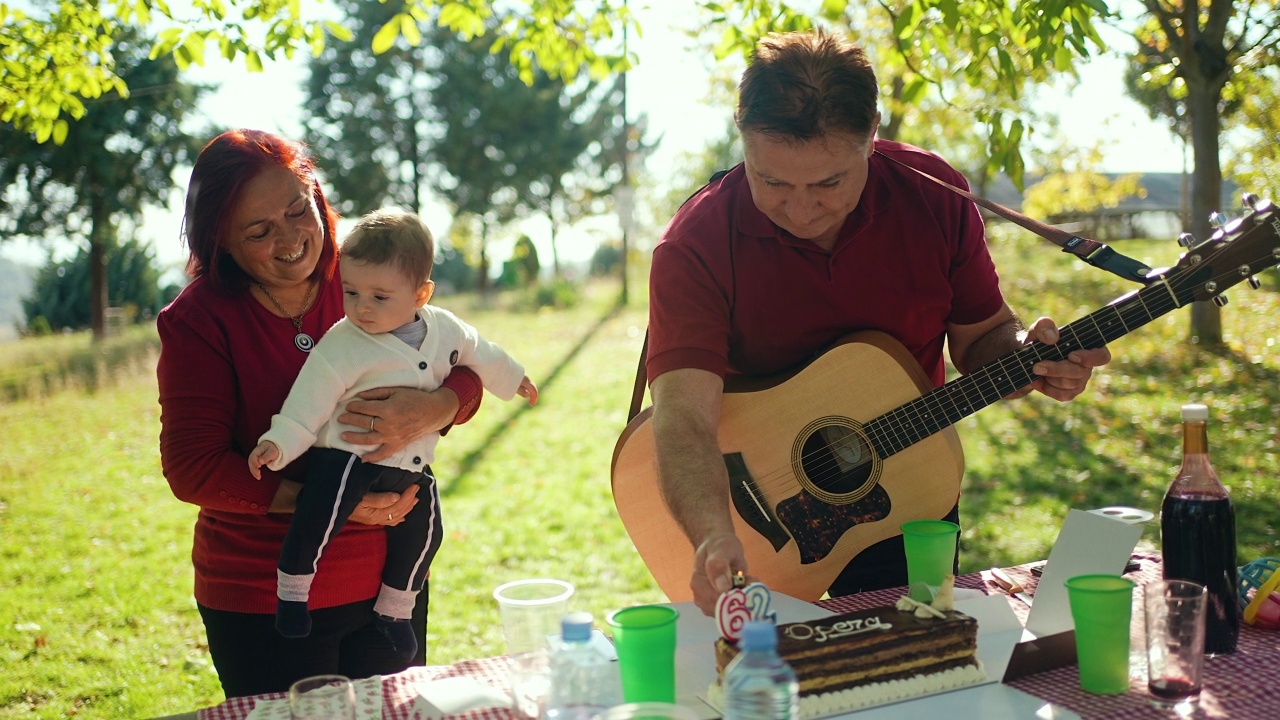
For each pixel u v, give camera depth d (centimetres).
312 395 227
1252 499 592
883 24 936
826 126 208
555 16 589
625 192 2203
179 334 227
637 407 286
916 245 251
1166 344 936
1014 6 405
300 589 226
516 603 171
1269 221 216
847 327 259
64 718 429
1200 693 171
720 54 530
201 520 242
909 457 256
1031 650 181
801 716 163
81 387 1255
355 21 3244
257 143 225
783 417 257
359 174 3306
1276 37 755
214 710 182
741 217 249
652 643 160
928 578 201
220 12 498
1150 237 2372
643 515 269
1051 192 1686
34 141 1709
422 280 241
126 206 1831
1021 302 1254
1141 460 688
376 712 175
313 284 243
